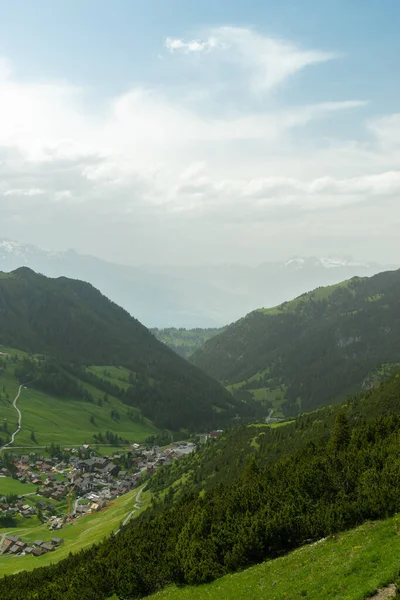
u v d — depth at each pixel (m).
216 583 51.03
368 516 48.91
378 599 31.78
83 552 92.69
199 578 54.06
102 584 64.38
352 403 158.25
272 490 67.31
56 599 68.00
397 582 31.67
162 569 59.00
